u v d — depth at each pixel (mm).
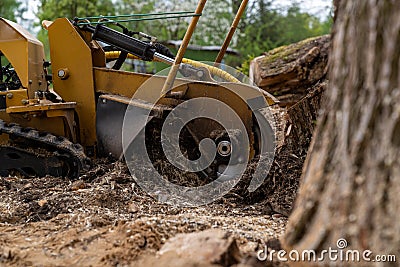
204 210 4000
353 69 2291
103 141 4957
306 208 2381
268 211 4047
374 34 2201
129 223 3111
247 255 2586
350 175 2205
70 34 5160
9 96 5133
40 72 5426
